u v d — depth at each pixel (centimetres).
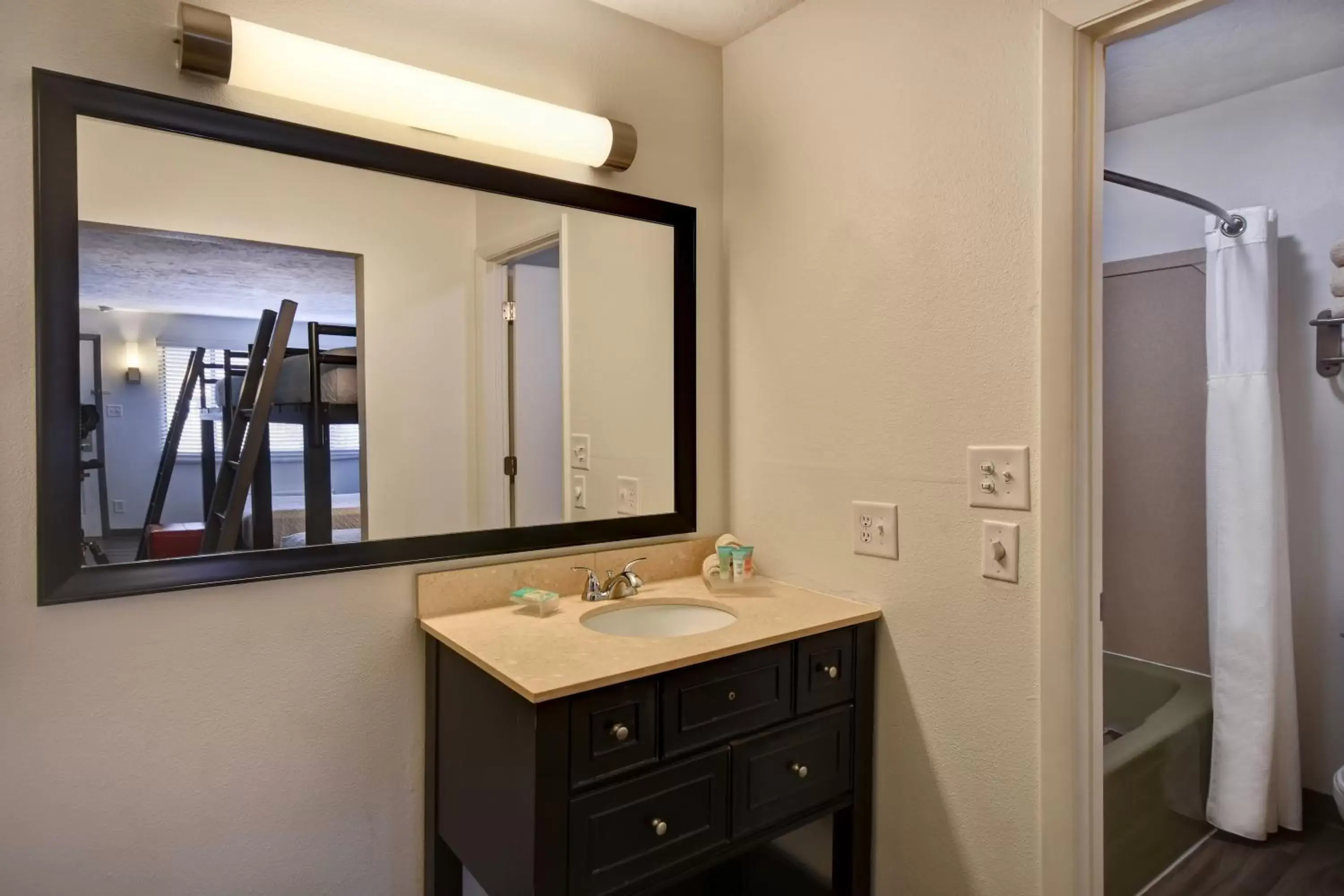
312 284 136
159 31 122
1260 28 199
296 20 134
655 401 183
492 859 125
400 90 135
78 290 114
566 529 169
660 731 126
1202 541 255
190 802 126
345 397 141
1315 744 234
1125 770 197
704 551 191
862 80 160
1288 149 234
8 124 110
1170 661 263
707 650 130
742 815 138
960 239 142
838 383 167
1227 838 224
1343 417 226
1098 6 123
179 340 123
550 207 166
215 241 126
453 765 140
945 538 147
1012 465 135
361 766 143
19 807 112
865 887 161
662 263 183
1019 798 136
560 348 168
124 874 121
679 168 187
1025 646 134
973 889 144
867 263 160
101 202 116
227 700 129
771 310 183
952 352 144
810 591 174
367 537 143
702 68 191
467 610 153
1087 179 132
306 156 134
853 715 156
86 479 115
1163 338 262
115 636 119
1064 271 130
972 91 140
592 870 119
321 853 139
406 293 147
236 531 129
